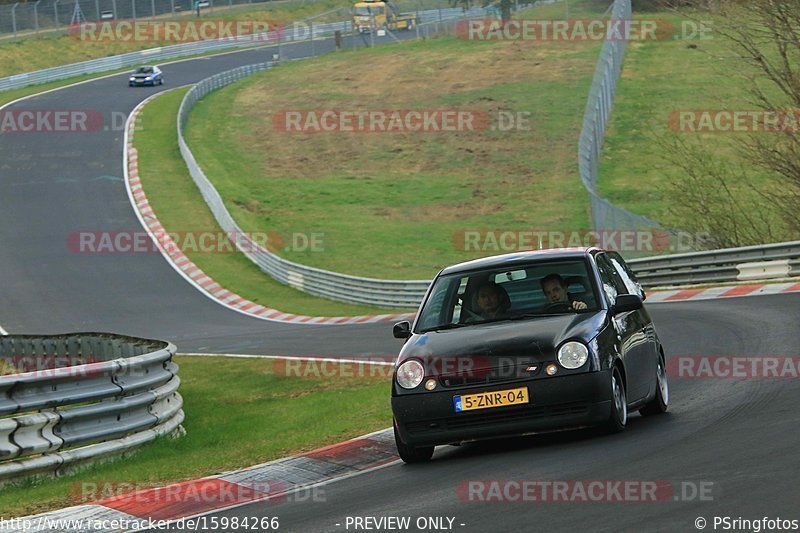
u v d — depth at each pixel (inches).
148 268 5334.6
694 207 3814.0
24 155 7844.5
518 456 1167.0
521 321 1256.8
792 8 3430.1
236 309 4493.1
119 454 1472.7
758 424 1182.9
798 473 916.0
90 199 6688.0
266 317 4232.3
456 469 1141.7
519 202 6304.1
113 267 5359.3
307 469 1262.3
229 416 1908.2
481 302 1301.7
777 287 2920.8
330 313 4156.0
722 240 3678.6
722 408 1348.4
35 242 5880.9
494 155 7377.0
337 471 1248.8
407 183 6983.3
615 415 1190.9
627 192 5861.2
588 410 1166.3
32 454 1343.5
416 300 4008.4
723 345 1990.7
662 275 3383.4
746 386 1514.5
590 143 5969.5
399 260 5359.3
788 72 3442.4
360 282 4320.9
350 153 7765.8
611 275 1362.0
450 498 984.9
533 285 1306.6
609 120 7258.9
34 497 1211.2
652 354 1371.8
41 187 6993.1
